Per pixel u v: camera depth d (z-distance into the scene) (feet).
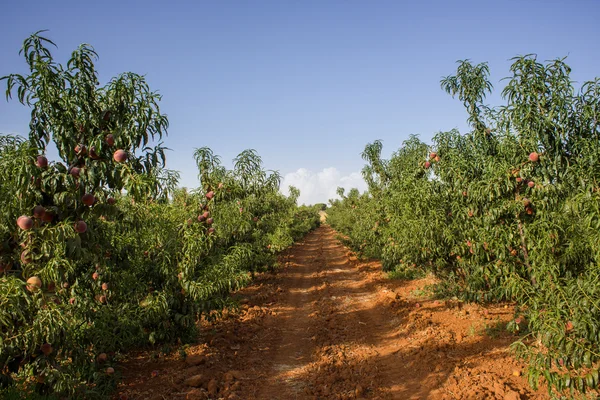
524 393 14.82
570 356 12.32
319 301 35.35
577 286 12.94
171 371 19.34
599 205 12.80
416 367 18.90
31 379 14.96
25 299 11.28
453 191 23.95
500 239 19.57
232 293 38.58
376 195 46.57
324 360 20.92
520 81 17.70
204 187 24.57
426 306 29.19
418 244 27.53
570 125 17.21
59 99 12.67
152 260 21.15
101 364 17.40
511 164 18.92
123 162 12.49
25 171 10.35
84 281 17.57
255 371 19.93
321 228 187.83
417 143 37.70
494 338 20.90
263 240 45.44
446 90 22.63
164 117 14.49
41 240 11.21
